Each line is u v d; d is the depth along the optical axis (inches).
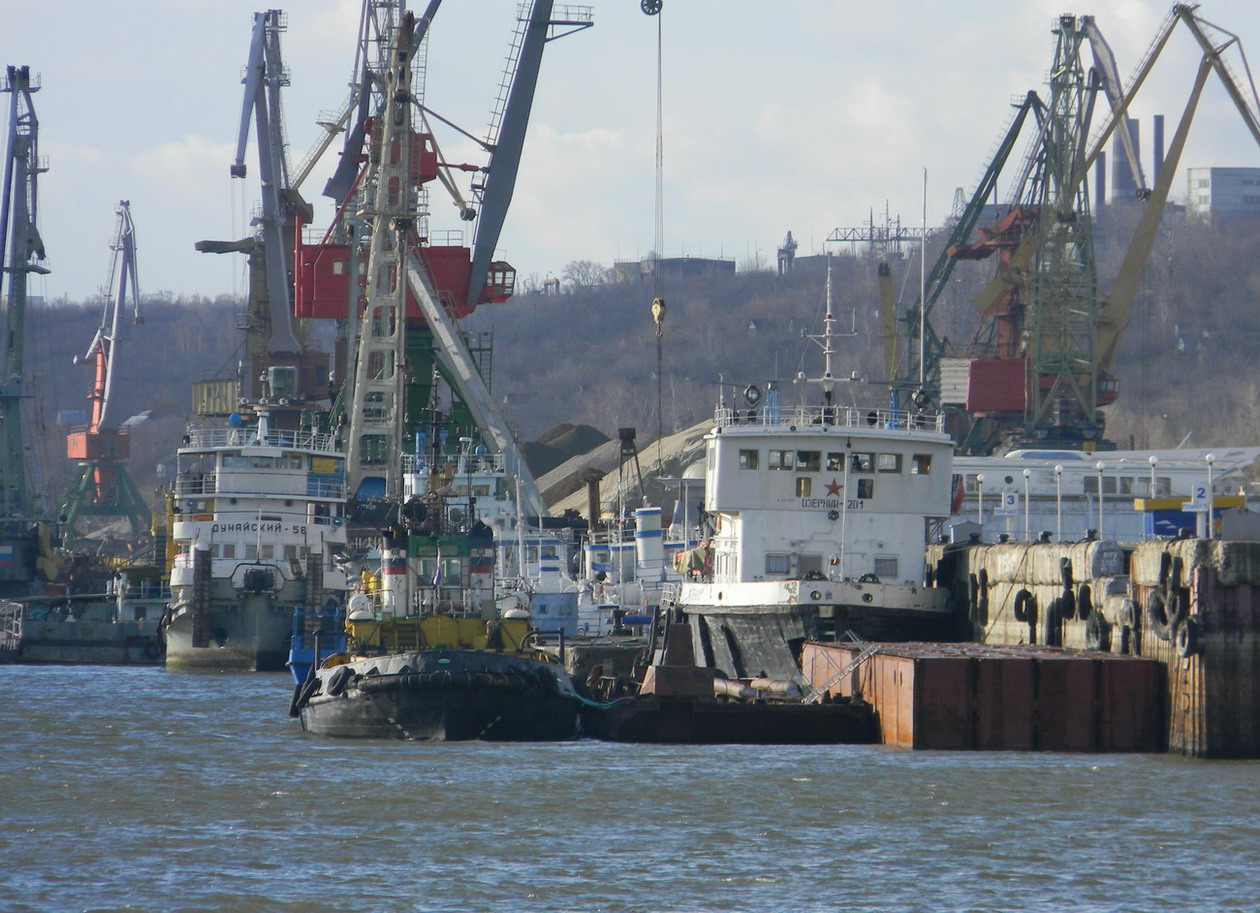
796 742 5880.9
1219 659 5241.1
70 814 4638.3
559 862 4001.0
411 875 3882.9
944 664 5462.6
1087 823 4377.5
